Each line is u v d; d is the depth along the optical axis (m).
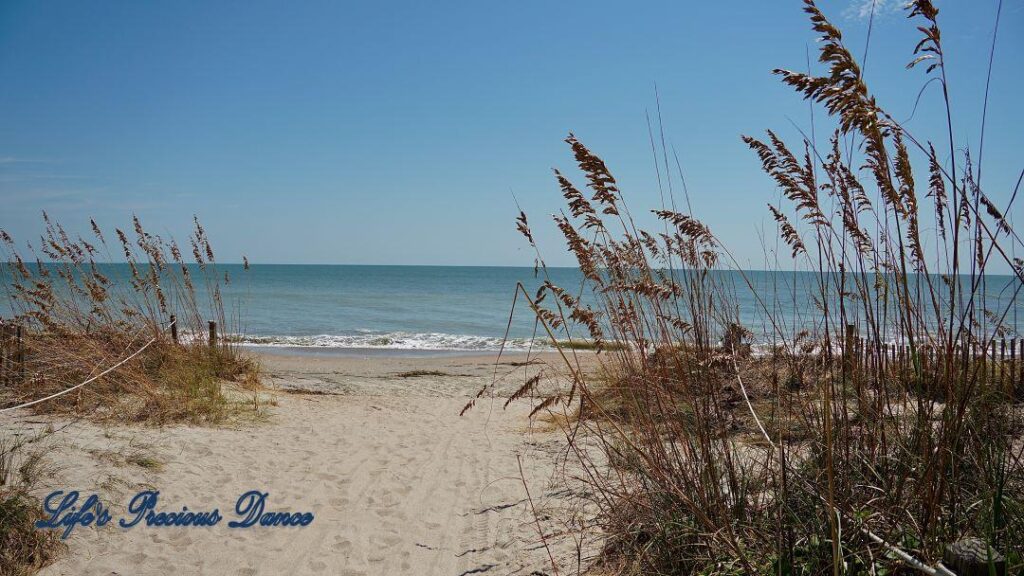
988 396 3.12
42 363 9.12
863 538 3.20
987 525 2.77
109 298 10.42
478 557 4.84
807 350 3.78
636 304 3.68
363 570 4.75
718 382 3.82
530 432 9.08
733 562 3.44
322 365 19.16
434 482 6.82
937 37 2.71
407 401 12.41
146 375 9.59
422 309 47.69
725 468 3.88
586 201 3.56
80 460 6.08
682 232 3.61
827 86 2.65
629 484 4.33
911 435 3.29
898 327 3.29
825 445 3.41
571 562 4.48
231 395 10.53
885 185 3.04
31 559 4.46
